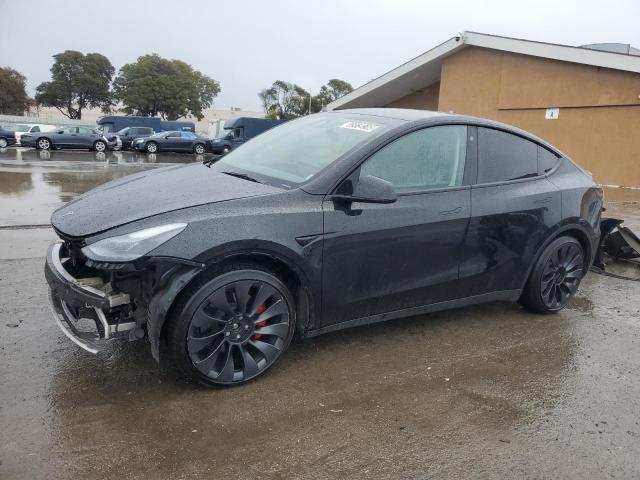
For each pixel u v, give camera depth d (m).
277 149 3.83
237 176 3.50
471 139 3.86
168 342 2.86
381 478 2.38
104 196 3.29
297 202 3.10
